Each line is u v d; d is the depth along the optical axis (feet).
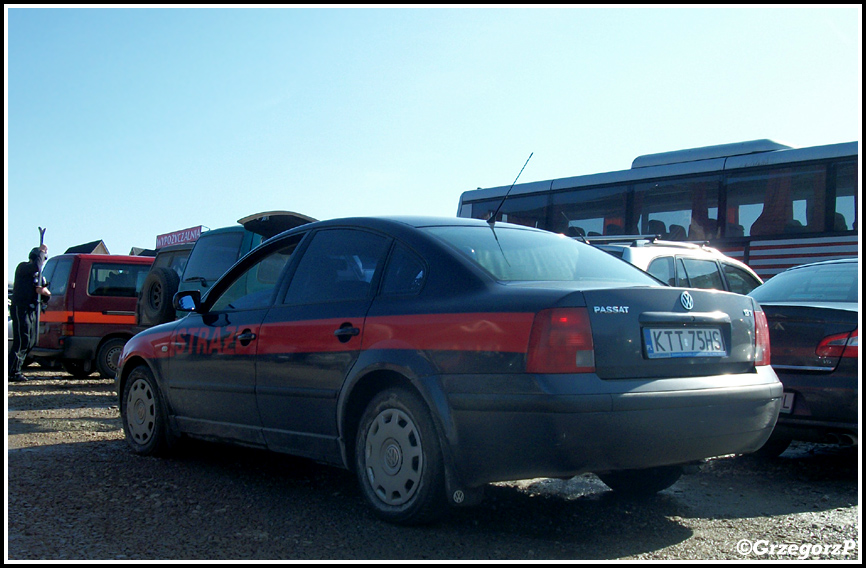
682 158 50.88
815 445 23.20
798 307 18.28
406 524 13.50
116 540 12.94
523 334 11.89
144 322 35.17
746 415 13.15
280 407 15.85
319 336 15.02
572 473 11.66
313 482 17.17
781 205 46.19
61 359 44.06
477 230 15.43
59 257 45.09
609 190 53.57
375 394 14.21
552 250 15.55
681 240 49.60
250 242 32.53
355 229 15.94
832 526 14.19
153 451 19.80
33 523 13.85
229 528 13.61
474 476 12.42
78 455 20.25
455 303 13.07
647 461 12.05
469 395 12.27
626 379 12.07
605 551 12.54
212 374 17.81
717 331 13.57
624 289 12.48
